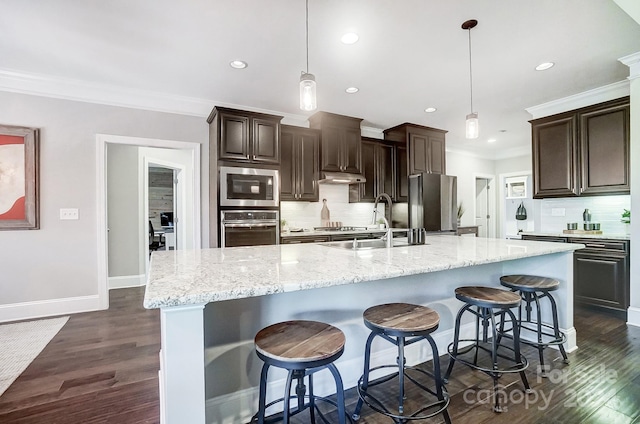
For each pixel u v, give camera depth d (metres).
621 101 3.26
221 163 3.54
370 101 3.88
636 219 2.91
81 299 3.37
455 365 2.17
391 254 1.91
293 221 4.61
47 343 2.55
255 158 3.72
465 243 2.55
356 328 1.90
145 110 3.62
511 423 1.56
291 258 1.78
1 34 2.39
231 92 3.59
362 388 1.62
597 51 2.69
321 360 1.11
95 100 3.38
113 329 2.87
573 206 4.06
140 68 2.97
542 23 2.28
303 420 1.60
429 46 2.59
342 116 4.46
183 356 1.05
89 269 3.40
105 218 3.47
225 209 3.55
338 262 1.62
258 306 1.61
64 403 1.75
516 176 6.82
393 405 1.71
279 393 1.66
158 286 1.10
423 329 1.40
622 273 3.24
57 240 3.26
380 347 2.01
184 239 5.46
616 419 1.58
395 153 5.05
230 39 2.48
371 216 5.27
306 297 1.74
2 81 3.02
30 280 3.17
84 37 2.44
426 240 2.80
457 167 6.53
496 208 7.11
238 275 1.29
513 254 1.89
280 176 4.00
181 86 3.41
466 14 2.17
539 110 4.05
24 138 3.10
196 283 1.15
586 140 3.54
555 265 2.47
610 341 2.54
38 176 3.17
